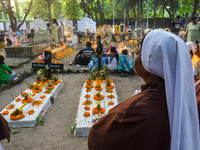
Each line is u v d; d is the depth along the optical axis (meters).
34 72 6.99
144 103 0.86
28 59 8.79
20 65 7.98
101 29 20.89
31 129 3.51
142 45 0.93
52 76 5.90
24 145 3.04
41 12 40.16
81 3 29.31
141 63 1.00
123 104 0.94
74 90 5.48
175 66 0.81
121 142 0.86
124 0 30.20
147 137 0.80
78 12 44.41
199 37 8.11
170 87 0.79
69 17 41.22
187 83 0.83
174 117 0.78
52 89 5.11
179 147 0.80
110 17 45.09
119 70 6.76
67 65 8.28
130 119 0.84
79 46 14.83
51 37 11.64
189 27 8.34
